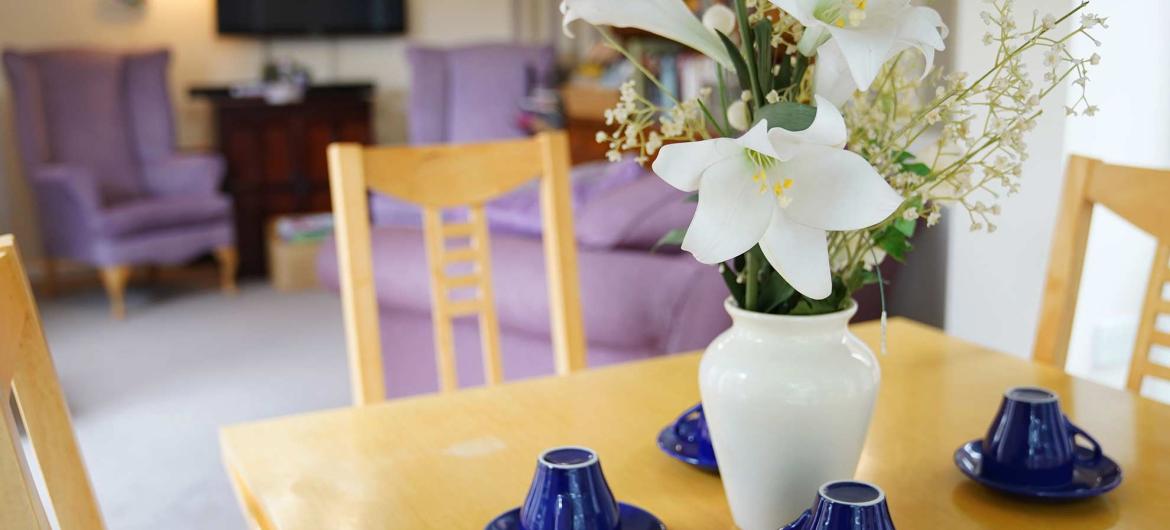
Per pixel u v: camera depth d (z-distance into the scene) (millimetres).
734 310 1028
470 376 3176
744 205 862
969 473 1165
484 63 6180
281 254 5898
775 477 1028
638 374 1595
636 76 5836
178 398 3979
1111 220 2707
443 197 1837
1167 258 1583
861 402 1019
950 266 2756
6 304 1014
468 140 6137
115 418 3754
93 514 1123
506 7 7348
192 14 6586
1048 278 1710
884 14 885
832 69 940
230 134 6246
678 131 1022
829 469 1027
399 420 1409
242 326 5105
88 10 6262
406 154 1799
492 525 1036
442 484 1203
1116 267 2748
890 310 2994
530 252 2908
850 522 860
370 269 1757
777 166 872
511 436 1347
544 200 1930
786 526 939
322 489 1192
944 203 1066
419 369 3303
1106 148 2529
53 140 5609
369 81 7176
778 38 982
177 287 6023
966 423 1368
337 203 1741
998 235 2604
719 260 862
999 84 958
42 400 1100
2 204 6090
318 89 6586
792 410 1000
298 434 1360
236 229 6320
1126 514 1101
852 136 1011
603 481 983
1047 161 2480
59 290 5938
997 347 2650
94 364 4469
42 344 1101
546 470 975
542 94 6125
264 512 1144
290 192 6445
